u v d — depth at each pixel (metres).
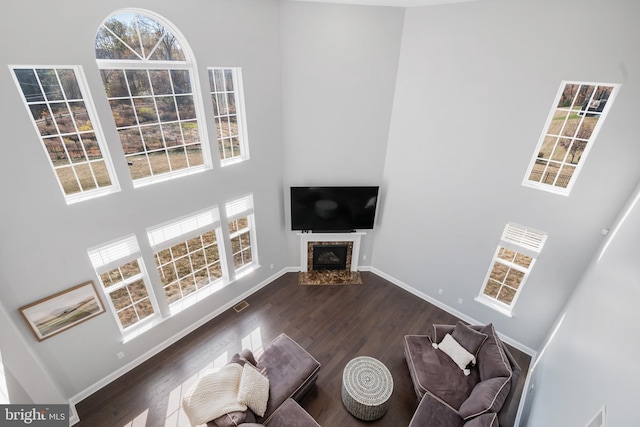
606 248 3.70
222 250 5.71
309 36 5.16
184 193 4.72
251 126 5.31
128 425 4.10
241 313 6.04
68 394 4.23
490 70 4.52
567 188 4.32
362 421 4.22
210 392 3.62
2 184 3.12
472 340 4.51
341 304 6.38
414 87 5.39
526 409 4.07
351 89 5.58
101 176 3.92
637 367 1.67
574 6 3.68
